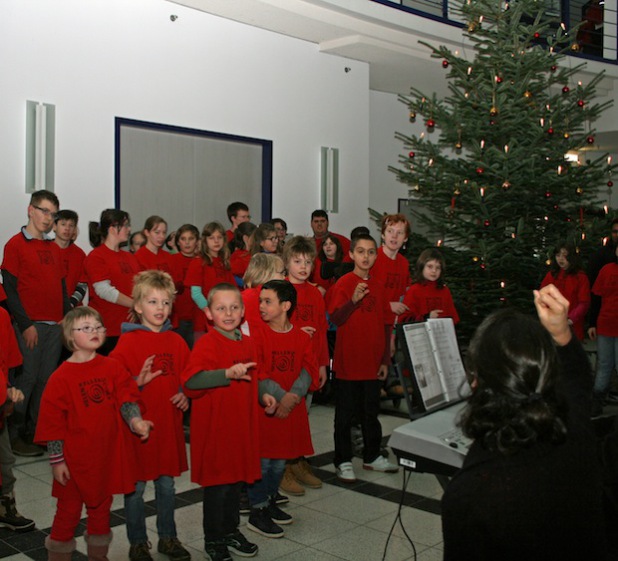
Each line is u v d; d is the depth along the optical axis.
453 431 2.38
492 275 7.11
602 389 6.44
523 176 6.96
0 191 5.82
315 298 4.24
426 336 2.74
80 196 6.36
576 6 11.16
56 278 4.97
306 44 8.30
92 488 2.91
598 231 7.33
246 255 5.98
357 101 8.93
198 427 3.20
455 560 1.40
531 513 1.33
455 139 7.52
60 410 2.90
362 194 9.06
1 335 3.40
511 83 7.29
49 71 6.11
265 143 7.97
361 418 4.64
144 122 6.81
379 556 3.31
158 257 5.97
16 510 3.64
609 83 10.91
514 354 1.41
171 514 3.25
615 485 1.70
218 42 7.41
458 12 8.96
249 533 3.59
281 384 3.61
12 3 5.86
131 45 6.68
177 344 3.35
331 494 4.19
